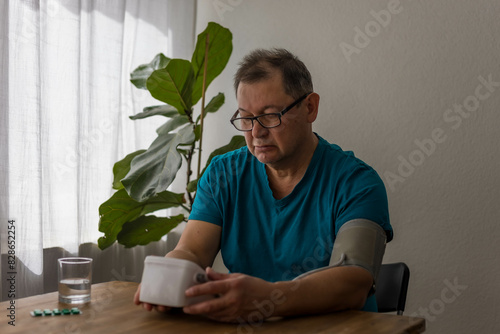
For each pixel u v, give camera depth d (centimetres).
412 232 229
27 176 188
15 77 185
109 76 228
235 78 121
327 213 121
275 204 125
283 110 112
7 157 181
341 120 246
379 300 153
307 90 119
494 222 214
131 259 245
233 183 130
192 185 209
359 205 112
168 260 93
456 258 221
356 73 242
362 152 241
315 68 251
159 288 91
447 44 224
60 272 103
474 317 217
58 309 98
